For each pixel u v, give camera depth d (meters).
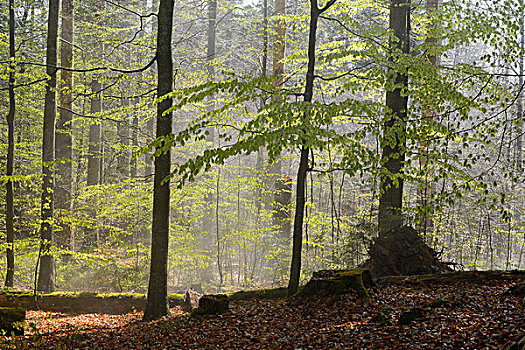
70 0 15.02
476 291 8.16
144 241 16.36
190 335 7.69
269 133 7.67
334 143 7.95
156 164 9.59
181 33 27.03
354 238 12.20
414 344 5.62
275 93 8.61
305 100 9.01
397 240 10.73
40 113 17.42
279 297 10.37
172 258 14.89
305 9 17.36
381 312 7.27
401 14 12.35
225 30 31.12
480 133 7.61
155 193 9.57
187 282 16.19
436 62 15.02
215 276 17.98
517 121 7.33
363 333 6.44
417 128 8.65
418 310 6.75
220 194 18.50
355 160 8.12
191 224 18.77
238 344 6.98
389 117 8.30
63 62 15.14
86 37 18.42
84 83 18.53
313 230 17.64
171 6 9.60
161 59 9.53
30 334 8.32
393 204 11.92
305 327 7.35
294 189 26.12
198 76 14.59
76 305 11.00
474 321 6.15
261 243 15.84
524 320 5.80
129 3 22.66
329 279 8.70
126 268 14.06
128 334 8.20
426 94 9.09
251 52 20.56
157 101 9.16
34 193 16.75
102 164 23.77
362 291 8.45
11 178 10.84
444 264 11.15
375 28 10.47
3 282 13.08
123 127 22.72
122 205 14.73
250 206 17.78
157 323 8.85
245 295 10.53
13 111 11.81
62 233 14.43
